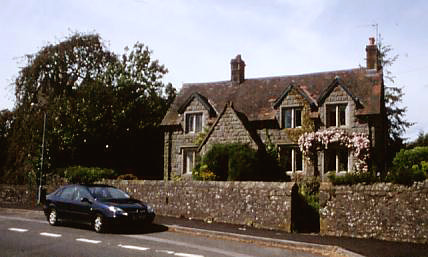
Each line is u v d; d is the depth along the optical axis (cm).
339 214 1531
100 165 3019
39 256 1051
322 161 2530
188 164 2917
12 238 1325
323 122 2602
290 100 2688
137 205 1512
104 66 3472
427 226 1366
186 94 3167
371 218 1472
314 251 1247
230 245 1293
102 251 1123
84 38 3391
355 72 2791
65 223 1705
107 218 1446
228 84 3134
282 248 1287
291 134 2655
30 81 3177
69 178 2422
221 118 2675
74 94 3120
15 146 3008
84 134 2877
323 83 2802
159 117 3388
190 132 2934
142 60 3488
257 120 2736
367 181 1517
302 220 1686
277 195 1661
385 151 2897
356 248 1235
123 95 3262
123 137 3156
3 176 2966
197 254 1107
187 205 1914
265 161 2562
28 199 2539
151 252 1118
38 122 2895
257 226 1688
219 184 1834
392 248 1248
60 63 3250
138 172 3300
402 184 1438
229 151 2433
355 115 2520
